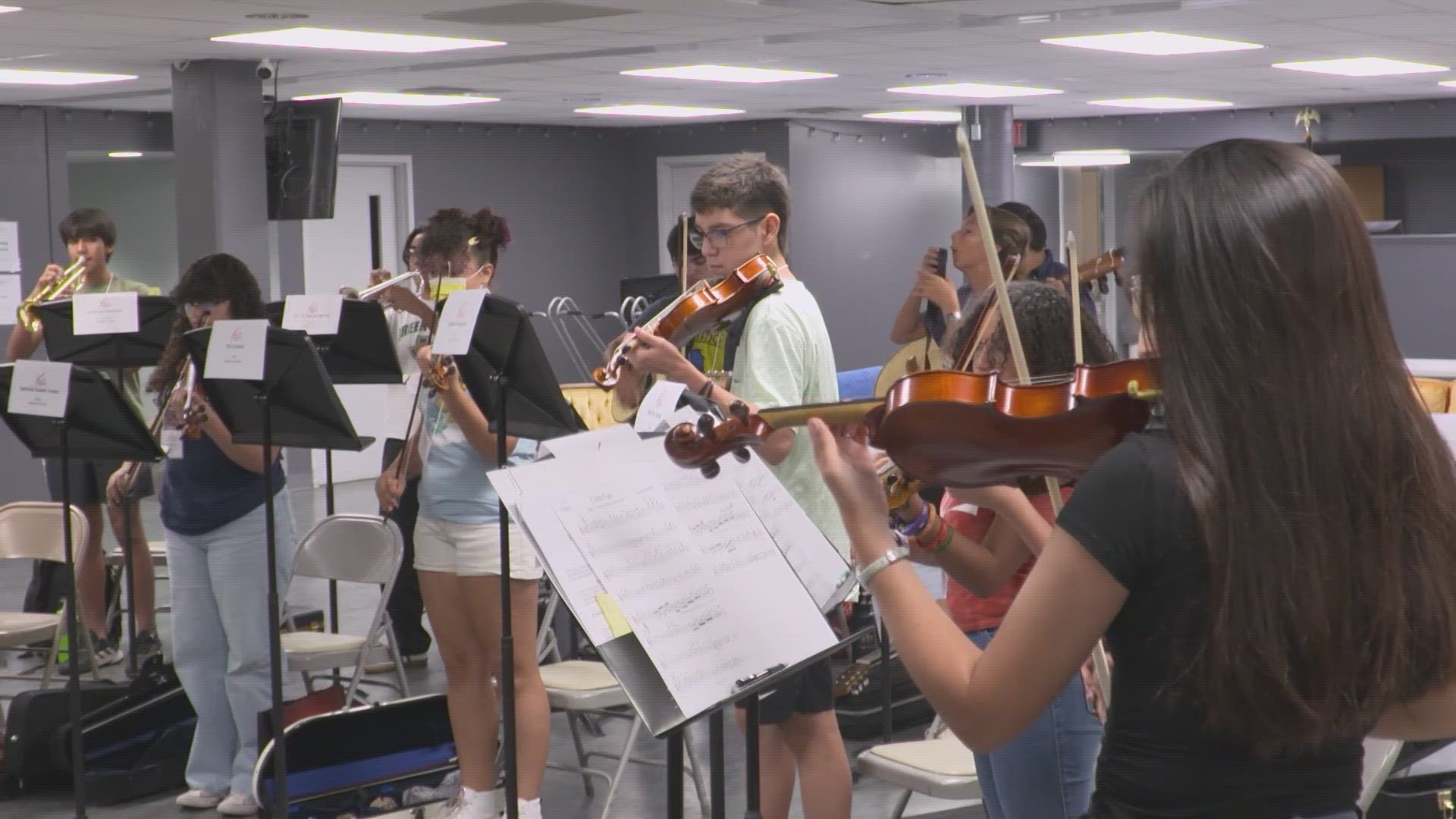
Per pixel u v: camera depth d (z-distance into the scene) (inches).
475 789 145.7
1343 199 48.0
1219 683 47.3
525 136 497.7
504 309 121.8
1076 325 73.5
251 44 289.7
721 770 81.9
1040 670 49.6
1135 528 48.2
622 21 273.1
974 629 91.0
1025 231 187.0
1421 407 49.3
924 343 219.5
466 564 141.0
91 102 379.9
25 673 220.8
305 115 315.0
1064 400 54.2
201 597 163.5
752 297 111.0
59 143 387.2
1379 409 47.3
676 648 69.5
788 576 74.2
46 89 353.1
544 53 318.0
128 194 478.9
